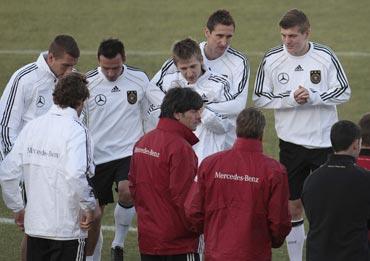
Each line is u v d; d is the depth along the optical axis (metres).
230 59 32.31
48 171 26.25
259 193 24.88
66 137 26.12
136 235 36.97
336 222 24.50
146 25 68.56
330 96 32.72
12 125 30.72
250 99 54.53
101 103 33.06
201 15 70.19
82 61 61.94
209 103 30.86
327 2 71.50
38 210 26.50
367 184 24.53
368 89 56.28
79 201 26.05
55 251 26.64
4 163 26.86
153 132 26.94
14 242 36.09
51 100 31.28
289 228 25.17
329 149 33.53
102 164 33.28
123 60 32.50
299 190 33.81
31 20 70.00
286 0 72.38
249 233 24.98
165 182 26.52
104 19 69.94
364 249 24.56
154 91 32.31
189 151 26.38
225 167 25.17
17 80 30.89
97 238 31.97
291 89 33.47
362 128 27.42
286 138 33.75
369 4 70.81
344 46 63.38
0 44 65.81
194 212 25.55
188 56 30.20
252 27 67.06
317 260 24.70
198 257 27.11
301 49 33.06
